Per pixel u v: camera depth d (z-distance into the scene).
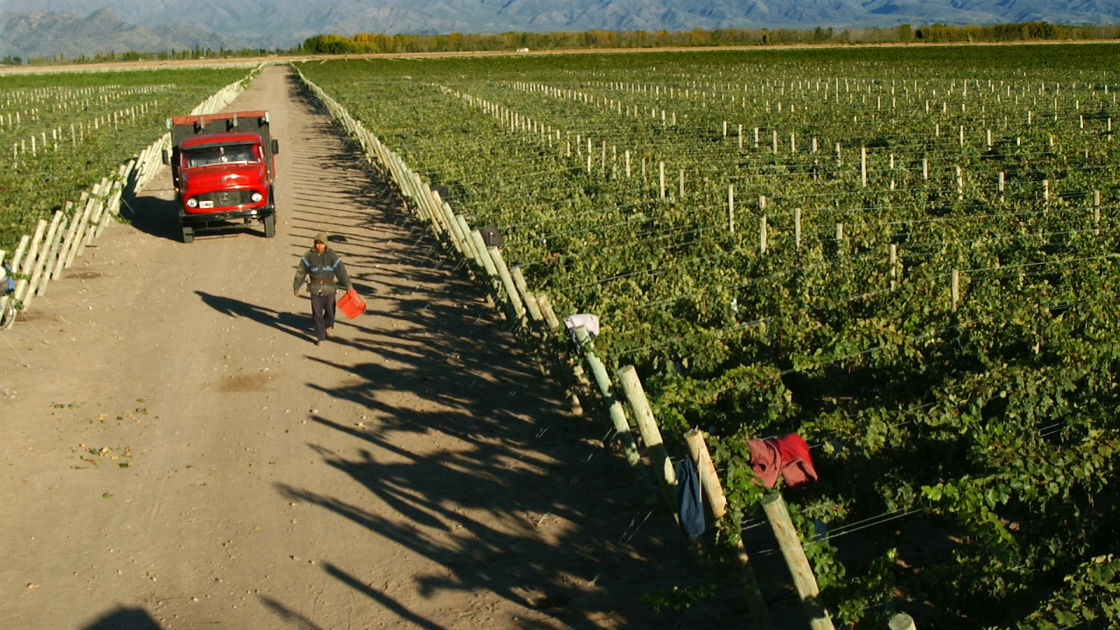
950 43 122.12
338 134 47.94
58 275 19.17
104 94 71.81
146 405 12.61
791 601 7.62
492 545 8.85
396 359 14.30
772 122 38.97
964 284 13.66
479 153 31.27
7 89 82.44
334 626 7.63
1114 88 53.97
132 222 25.91
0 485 10.15
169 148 36.84
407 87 73.38
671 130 37.53
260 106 67.69
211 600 8.05
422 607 7.88
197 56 182.62
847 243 16.61
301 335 15.67
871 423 7.88
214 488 10.16
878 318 10.64
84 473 10.48
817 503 7.55
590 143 29.92
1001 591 6.59
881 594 6.52
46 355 14.59
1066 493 7.25
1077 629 6.33
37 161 30.27
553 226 18.98
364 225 25.05
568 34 157.25
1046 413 8.67
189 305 17.59
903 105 44.75
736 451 7.71
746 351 10.62
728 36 149.75
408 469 10.53
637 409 8.02
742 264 15.48
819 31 143.75
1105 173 23.53
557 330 11.55
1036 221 17.45
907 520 8.07
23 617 7.77
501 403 12.34
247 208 22.86
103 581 8.34
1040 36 128.38
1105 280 13.02
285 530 9.23
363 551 8.83
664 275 14.34
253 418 12.12
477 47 160.88
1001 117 37.00
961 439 7.82
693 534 7.79
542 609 7.77
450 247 20.41
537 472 10.31
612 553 8.59
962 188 21.92
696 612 7.58
